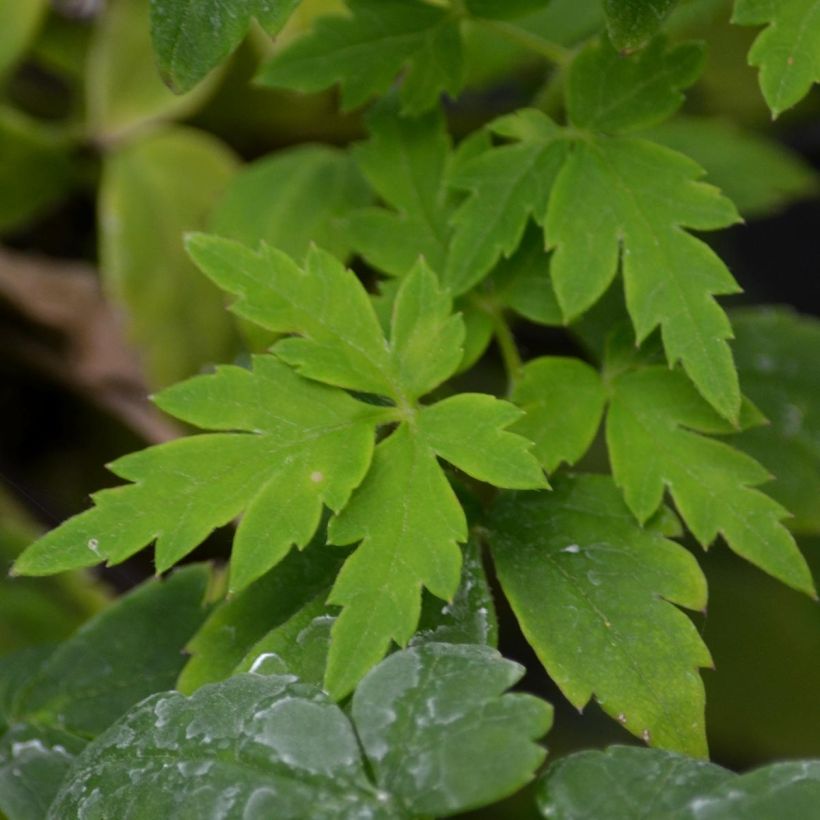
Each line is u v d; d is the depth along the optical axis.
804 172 0.83
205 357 0.82
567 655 0.72
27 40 0.84
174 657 0.74
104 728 0.74
